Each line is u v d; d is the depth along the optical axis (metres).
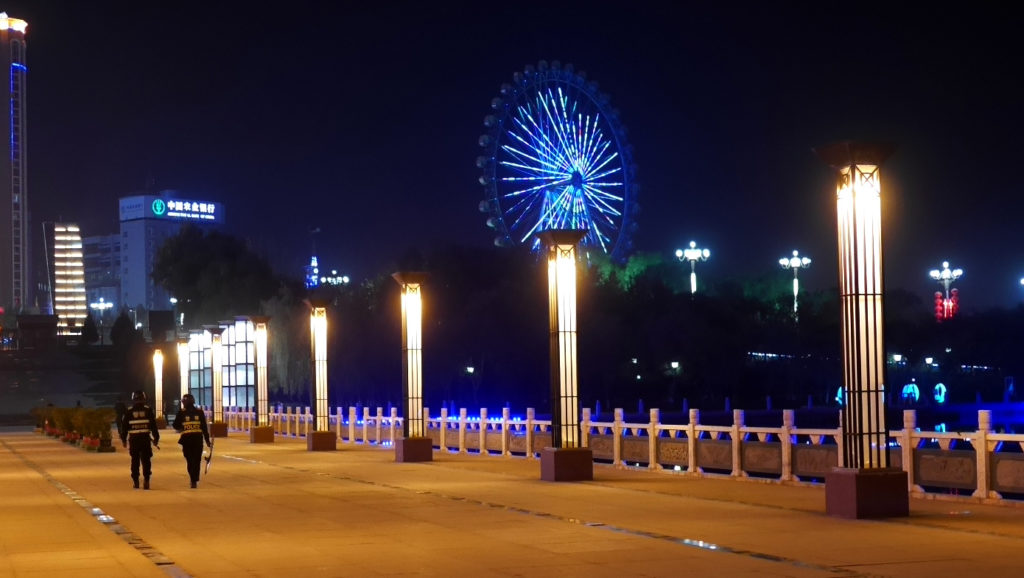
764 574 11.09
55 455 37.62
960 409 75.50
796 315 94.75
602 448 26.78
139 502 19.94
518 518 16.06
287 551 13.30
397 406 87.06
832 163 16.12
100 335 156.50
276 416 54.88
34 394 100.69
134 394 23.33
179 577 11.63
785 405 90.50
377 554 12.91
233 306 103.81
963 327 96.00
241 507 18.62
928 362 95.81
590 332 80.56
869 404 15.65
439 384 84.69
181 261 107.38
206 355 65.56
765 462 21.38
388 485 22.27
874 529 14.16
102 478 26.19
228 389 60.62
